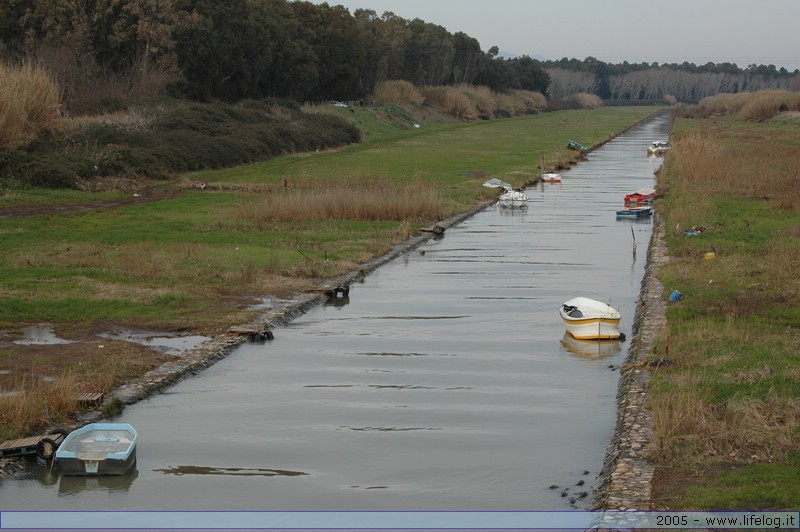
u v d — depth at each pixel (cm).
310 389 1722
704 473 1215
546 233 3647
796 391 1469
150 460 1393
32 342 1919
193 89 7950
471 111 12788
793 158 5588
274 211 3678
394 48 12962
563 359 1922
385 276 2800
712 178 4769
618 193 5097
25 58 6456
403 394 1697
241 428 1521
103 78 7012
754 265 2592
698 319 2008
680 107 19850
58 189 4378
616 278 2747
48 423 1476
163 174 5069
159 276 2548
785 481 1159
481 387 1739
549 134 9894
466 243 3406
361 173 5156
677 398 1445
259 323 2138
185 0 7919
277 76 9175
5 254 2786
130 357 1823
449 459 1394
